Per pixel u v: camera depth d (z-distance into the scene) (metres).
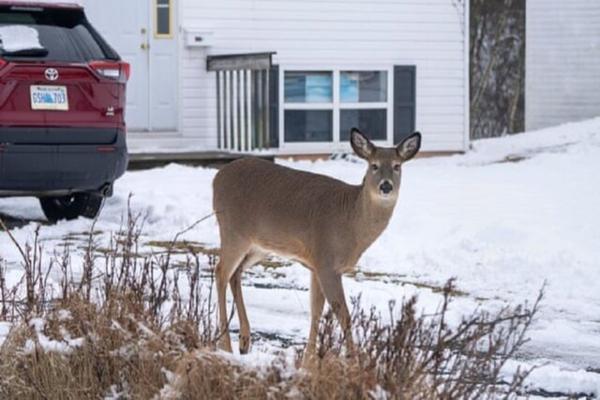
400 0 40.06
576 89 56.03
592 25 55.44
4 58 22.23
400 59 40.22
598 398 13.57
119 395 11.23
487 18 72.75
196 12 36.91
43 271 18.25
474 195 28.75
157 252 20.98
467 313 16.92
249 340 14.77
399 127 40.34
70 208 24.83
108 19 35.72
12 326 12.37
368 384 10.15
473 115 74.19
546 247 22.27
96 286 14.31
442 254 21.59
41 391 11.40
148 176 31.08
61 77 22.66
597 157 37.91
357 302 13.27
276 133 37.97
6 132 22.27
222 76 36.97
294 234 14.54
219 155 34.50
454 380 11.02
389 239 22.89
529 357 15.24
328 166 35.75
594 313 17.69
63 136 22.75
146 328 11.38
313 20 38.78
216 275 15.28
